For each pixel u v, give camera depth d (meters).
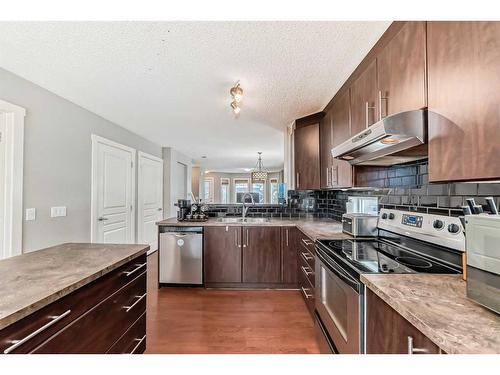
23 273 1.16
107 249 1.66
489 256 0.78
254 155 6.96
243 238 3.18
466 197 1.31
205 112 3.28
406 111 1.20
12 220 2.24
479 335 0.65
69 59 2.00
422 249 1.56
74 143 3.00
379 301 1.02
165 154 5.75
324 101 2.81
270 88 2.50
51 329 0.95
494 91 0.81
